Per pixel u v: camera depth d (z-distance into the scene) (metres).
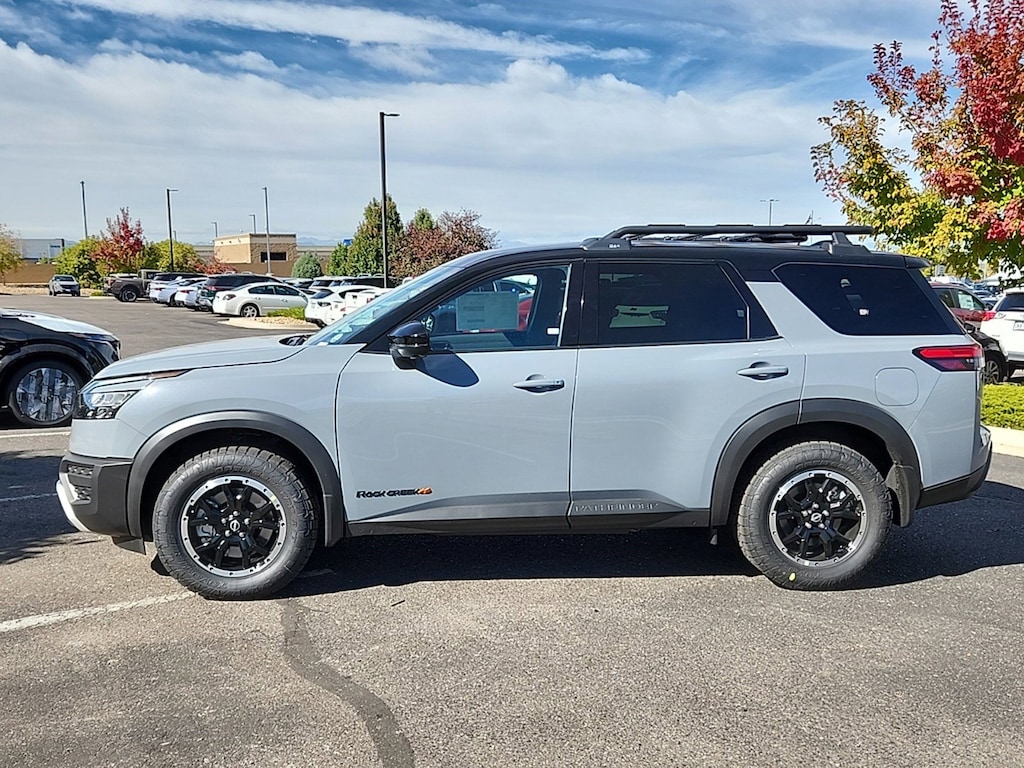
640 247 4.70
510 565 5.12
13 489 6.73
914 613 4.45
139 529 4.45
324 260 86.25
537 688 3.62
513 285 4.61
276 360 4.48
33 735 3.24
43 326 9.51
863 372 4.64
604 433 4.52
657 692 3.59
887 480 4.81
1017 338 13.87
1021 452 8.57
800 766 3.07
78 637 4.09
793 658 3.91
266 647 4.00
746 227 4.88
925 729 3.32
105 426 4.40
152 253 68.19
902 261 4.92
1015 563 5.22
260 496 4.48
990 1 10.48
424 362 4.46
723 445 4.58
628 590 4.74
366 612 4.41
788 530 4.71
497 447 4.48
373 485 4.47
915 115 11.59
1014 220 10.27
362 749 3.17
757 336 4.65
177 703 3.48
